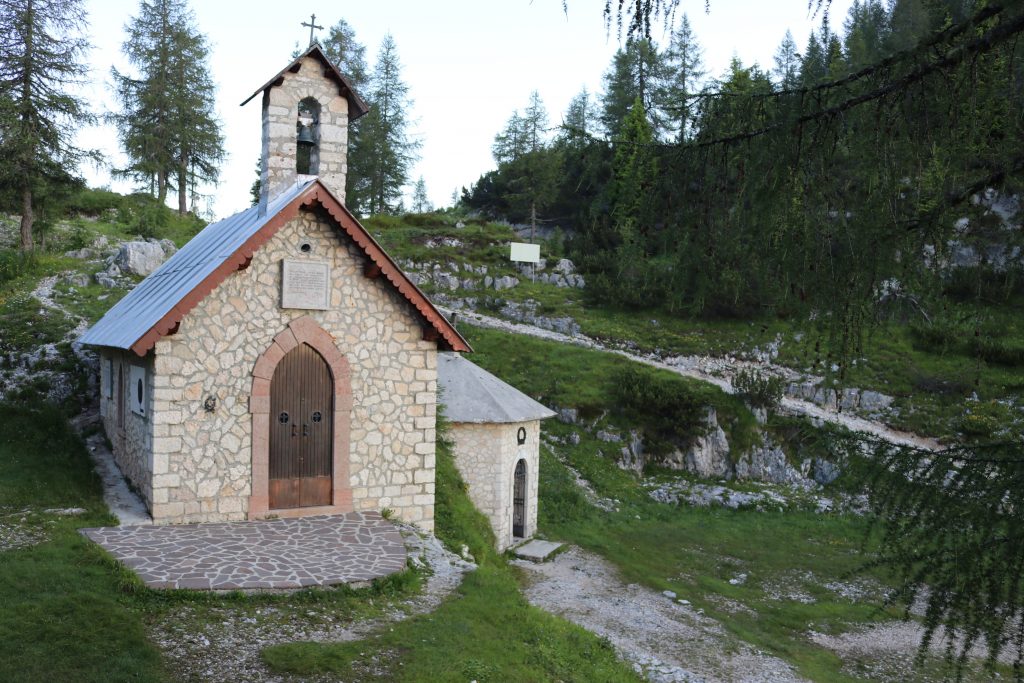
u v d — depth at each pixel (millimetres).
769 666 14969
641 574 20594
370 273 14883
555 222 58594
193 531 12914
